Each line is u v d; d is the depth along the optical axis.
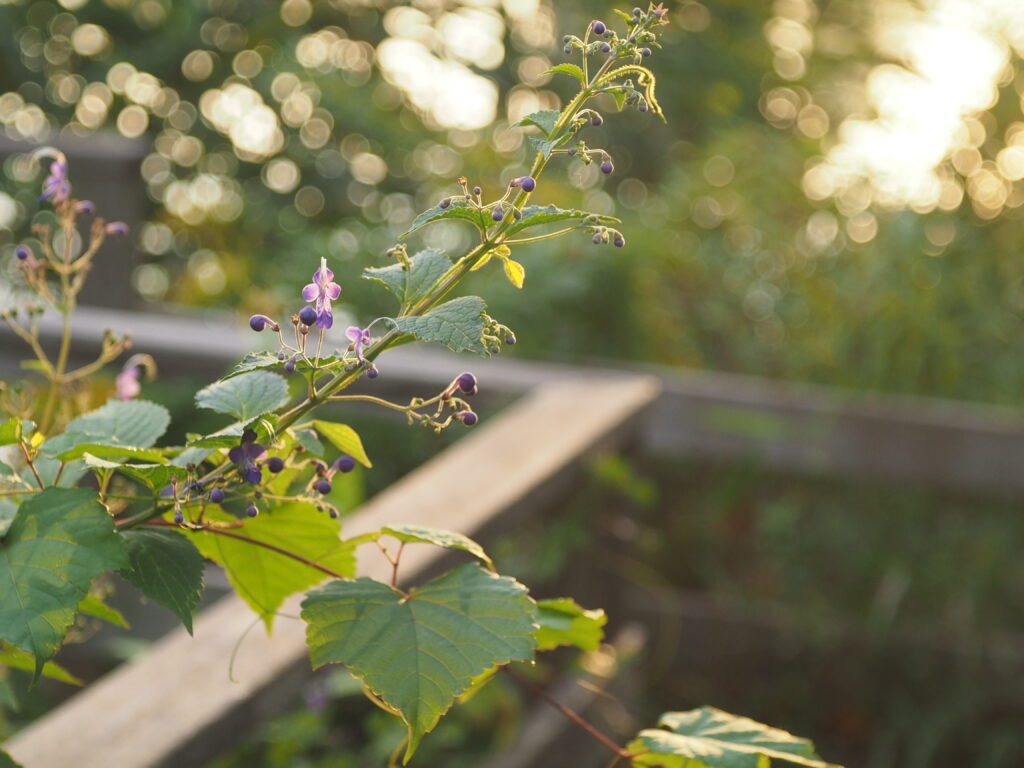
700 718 1.09
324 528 0.97
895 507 3.87
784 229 4.52
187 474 0.82
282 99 6.59
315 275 0.80
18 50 6.52
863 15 6.95
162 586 0.83
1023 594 3.78
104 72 6.53
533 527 2.60
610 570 2.84
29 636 0.72
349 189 6.46
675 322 4.53
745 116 7.18
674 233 4.80
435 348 3.35
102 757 1.16
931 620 3.80
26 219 4.31
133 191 4.14
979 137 4.61
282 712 1.36
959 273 3.99
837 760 3.66
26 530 0.77
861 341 4.04
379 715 2.50
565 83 6.96
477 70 6.98
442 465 2.10
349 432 0.92
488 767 2.30
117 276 4.11
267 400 0.87
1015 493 3.47
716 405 3.61
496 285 4.43
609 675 2.69
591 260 4.46
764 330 4.41
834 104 7.04
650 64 6.94
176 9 6.65
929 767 3.68
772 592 3.97
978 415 3.63
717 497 3.97
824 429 3.55
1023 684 3.62
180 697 1.27
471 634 0.86
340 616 0.87
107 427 0.95
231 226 6.18
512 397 2.89
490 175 6.11
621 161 7.14
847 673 3.76
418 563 1.58
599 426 2.45
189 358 2.76
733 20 7.23
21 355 2.73
